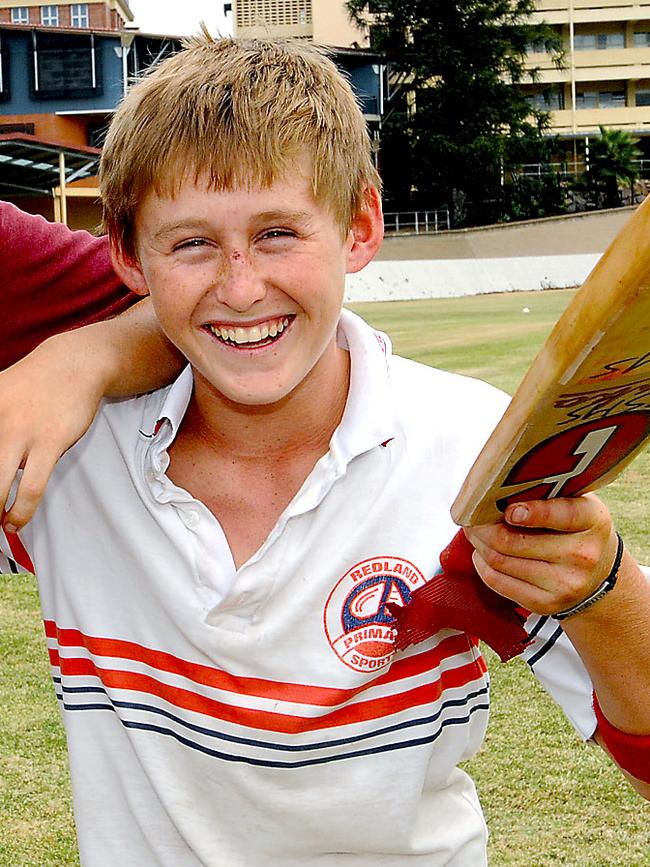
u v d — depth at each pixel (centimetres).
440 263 3338
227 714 146
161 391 154
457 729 153
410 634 140
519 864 268
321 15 4738
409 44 4316
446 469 146
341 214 134
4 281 171
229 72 135
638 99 5522
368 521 143
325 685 144
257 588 142
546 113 4550
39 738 339
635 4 5359
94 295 175
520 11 4403
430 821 155
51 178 3425
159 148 129
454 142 4234
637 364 85
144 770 153
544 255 3909
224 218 128
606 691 129
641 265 73
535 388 88
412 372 155
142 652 152
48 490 156
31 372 134
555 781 305
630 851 272
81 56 3919
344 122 138
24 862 276
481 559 120
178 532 145
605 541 115
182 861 155
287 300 131
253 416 144
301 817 148
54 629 161
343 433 142
